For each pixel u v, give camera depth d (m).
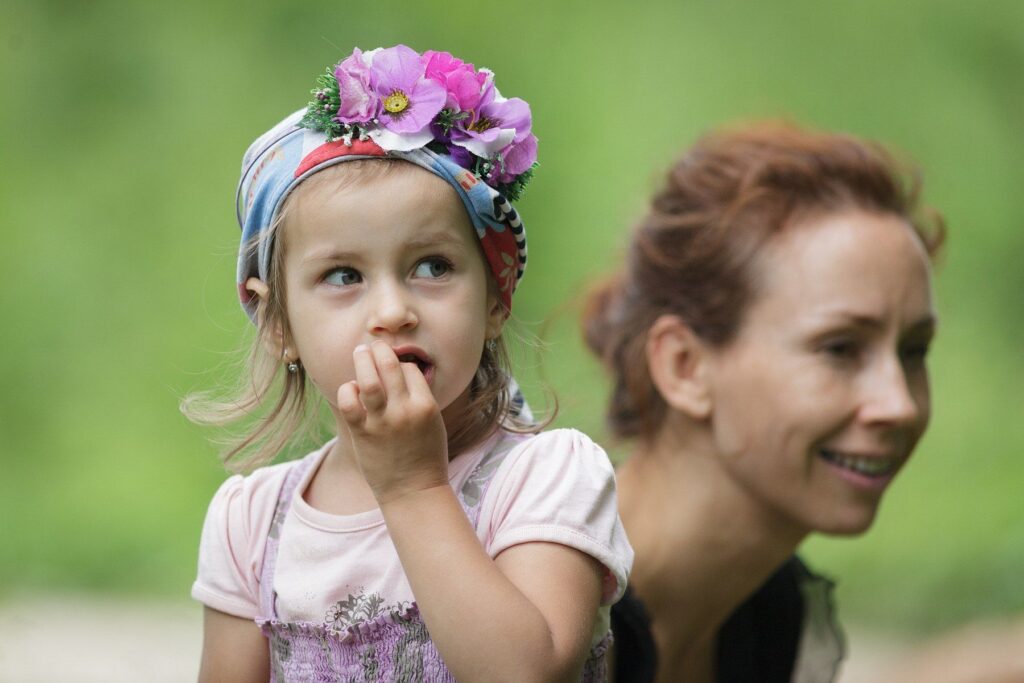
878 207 5.45
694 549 5.56
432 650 3.78
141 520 15.54
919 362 5.47
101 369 18.17
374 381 3.54
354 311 3.72
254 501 4.18
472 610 3.39
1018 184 19.05
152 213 19.09
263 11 19.97
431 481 3.56
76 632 10.35
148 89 19.78
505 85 19.38
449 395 3.75
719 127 6.08
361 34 19.70
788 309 5.26
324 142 3.82
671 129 18.77
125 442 17.39
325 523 4.00
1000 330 18.09
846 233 5.29
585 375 6.43
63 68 19.92
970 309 18.20
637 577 5.56
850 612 13.02
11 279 18.75
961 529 14.05
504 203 3.82
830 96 19.48
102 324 18.47
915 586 13.08
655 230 5.69
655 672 5.34
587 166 18.59
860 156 5.53
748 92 19.34
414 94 3.75
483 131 3.90
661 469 5.64
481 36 19.78
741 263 5.34
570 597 3.60
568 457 3.88
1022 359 17.77
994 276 18.48
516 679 3.36
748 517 5.50
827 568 13.99
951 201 18.81
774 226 5.34
